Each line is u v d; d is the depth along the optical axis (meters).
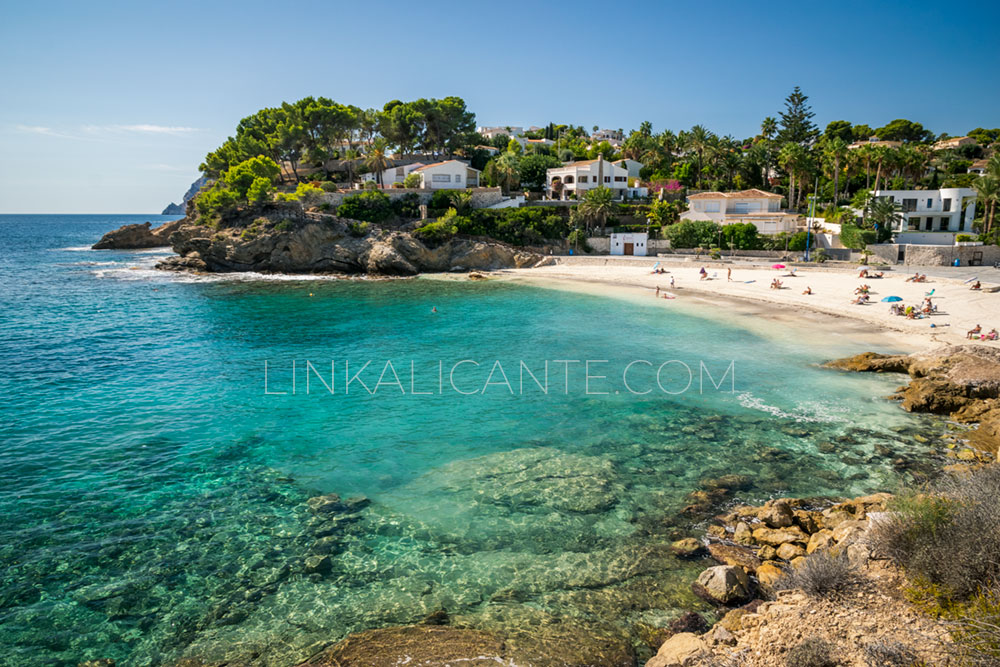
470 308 52.16
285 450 21.67
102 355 35.78
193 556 14.93
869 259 66.69
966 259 65.81
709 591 12.62
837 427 23.05
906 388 27.28
